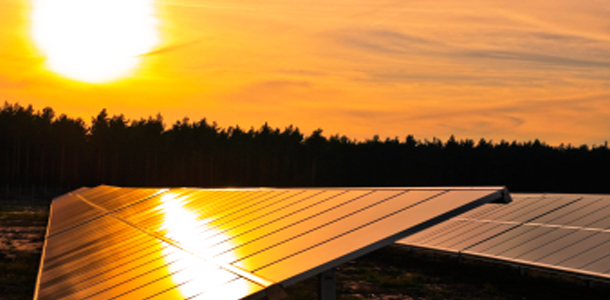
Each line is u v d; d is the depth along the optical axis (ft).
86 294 28.78
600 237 58.13
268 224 31.73
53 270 40.81
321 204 32.86
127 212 71.20
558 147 506.07
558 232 63.87
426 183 453.58
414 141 517.14
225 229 35.12
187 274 26.13
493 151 458.09
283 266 22.06
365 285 64.13
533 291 60.08
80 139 447.01
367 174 455.22
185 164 447.83
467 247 70.69
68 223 77.20
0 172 387.75
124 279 29.40
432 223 21.49
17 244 100.99
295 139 481.87
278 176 463.01
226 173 456.86
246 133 536.42
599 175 434.71
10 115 415.44
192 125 523.70
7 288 60.85
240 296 19.84
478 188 24.04
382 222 23.85
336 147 483.92
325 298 24.85
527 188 444.14
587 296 57.06
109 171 442.91
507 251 64.90
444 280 66.74
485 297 57.26
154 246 37.14
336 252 21.39
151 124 458.91
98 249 44.70
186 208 56.54
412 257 87.35
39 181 409.90
